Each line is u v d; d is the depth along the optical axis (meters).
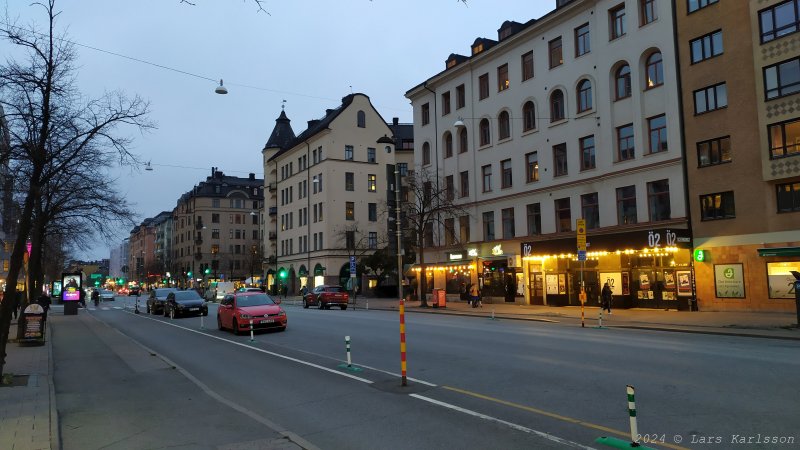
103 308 47.34
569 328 19.56
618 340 15.05
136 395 9.36
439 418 7.17
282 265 67.81
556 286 31.77
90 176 22.44
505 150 35.75
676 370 9.91
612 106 28.80
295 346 15.58
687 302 25.03
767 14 22.72
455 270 39.97
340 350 14.35
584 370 10.14
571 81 31.22
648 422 6.60
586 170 30.11
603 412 7.12
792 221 21.73
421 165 43.53
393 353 13.32
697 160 24.92
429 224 39.09
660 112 26.55
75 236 27.31
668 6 26.25
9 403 8.34
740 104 23.41
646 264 27.05
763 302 22.42
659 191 26.55
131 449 6.18
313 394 9.02
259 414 7.84
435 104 42.34
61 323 27.00
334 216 57.66
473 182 38.22
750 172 22.98
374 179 60.62
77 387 10.23
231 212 104.56
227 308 20.73
